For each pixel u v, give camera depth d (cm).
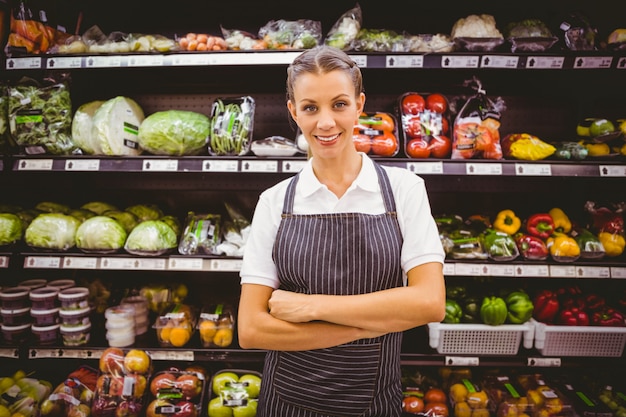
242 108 203
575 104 232
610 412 194
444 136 200
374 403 115
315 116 102
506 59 184
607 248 203
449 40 198
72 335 200
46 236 197
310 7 231
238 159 193
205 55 189
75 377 202
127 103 209
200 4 232
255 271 118
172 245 204
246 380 201
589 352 197
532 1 226
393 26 231
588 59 184
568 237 198
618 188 233
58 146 202
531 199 237
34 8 206
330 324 106
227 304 226
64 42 212
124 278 243
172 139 197
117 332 202
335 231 114
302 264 113
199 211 239
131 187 240
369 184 117
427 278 107
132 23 235
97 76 233
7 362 233
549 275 191
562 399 197
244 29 234
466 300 208
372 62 186
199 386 201
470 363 196
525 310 198
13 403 195
